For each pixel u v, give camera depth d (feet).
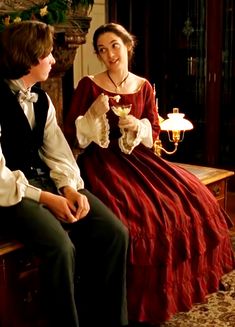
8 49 6.16
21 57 6.14
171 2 14.37
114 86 7.54
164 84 14.92
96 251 6.41
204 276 7.44
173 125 8.61
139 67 14.97
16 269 6.05
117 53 7.39
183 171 8.00
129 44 7.62
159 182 7.34
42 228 5.82
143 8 14.57
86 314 6.68
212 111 14.06
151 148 8.14
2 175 5.86
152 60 14.89
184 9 14.25
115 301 6.42
